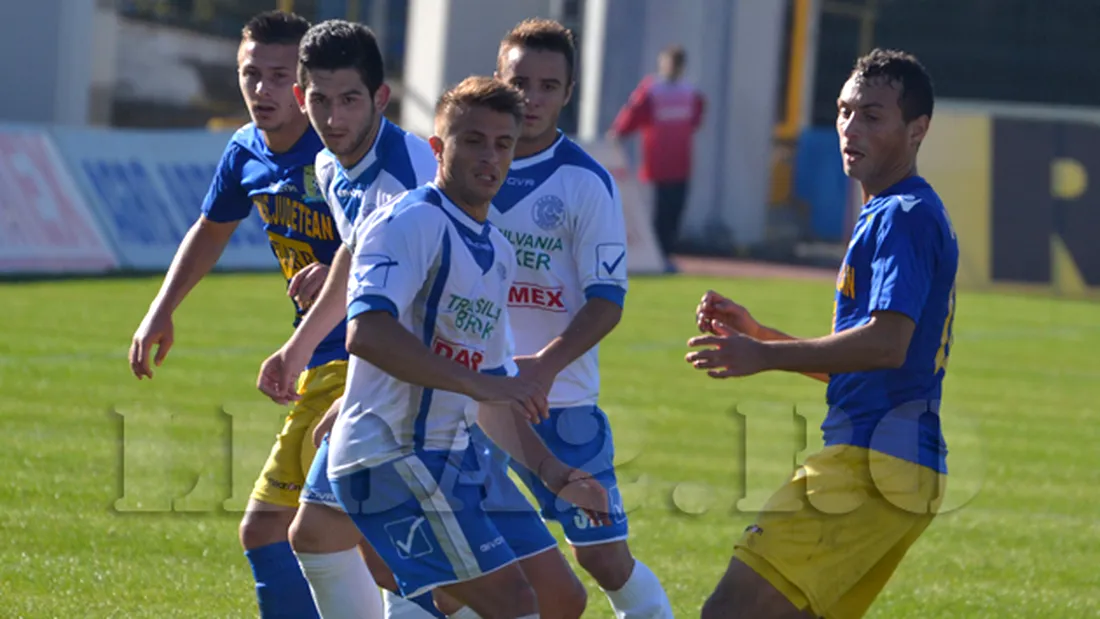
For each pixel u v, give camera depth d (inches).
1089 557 850.1
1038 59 3489.2
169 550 764.0
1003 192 2655.0
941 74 3528.5
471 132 481.4
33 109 2630.4
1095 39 3472.0
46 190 2055.9
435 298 487.8
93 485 879.1
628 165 2600.9
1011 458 1146.0
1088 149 2674.7
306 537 538.3
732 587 514.0
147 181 2162.9
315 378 598.5
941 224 517.7
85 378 1261.1
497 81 490.0
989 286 2647.6
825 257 3029.0
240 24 3459.6
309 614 585.3
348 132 556.4
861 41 3572.8
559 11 3014.3
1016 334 2017.7
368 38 557.3
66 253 2048.5
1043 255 2647.6
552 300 627.5
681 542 843.4
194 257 673.6
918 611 723.4
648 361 1573.6
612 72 2915.8
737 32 2960.1
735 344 495.5
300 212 628.7
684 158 2669.8
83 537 772.6
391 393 491.5
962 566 819.4
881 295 502.3
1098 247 2657.5
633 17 2928.2
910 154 536.7
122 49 3122.5
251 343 1519.4
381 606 557.9
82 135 2119.8
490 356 514.0
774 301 2165.4
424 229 478.3
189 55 3257.9
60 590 680.4
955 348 1836.9
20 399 1151.0
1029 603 743.7
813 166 3125.0
